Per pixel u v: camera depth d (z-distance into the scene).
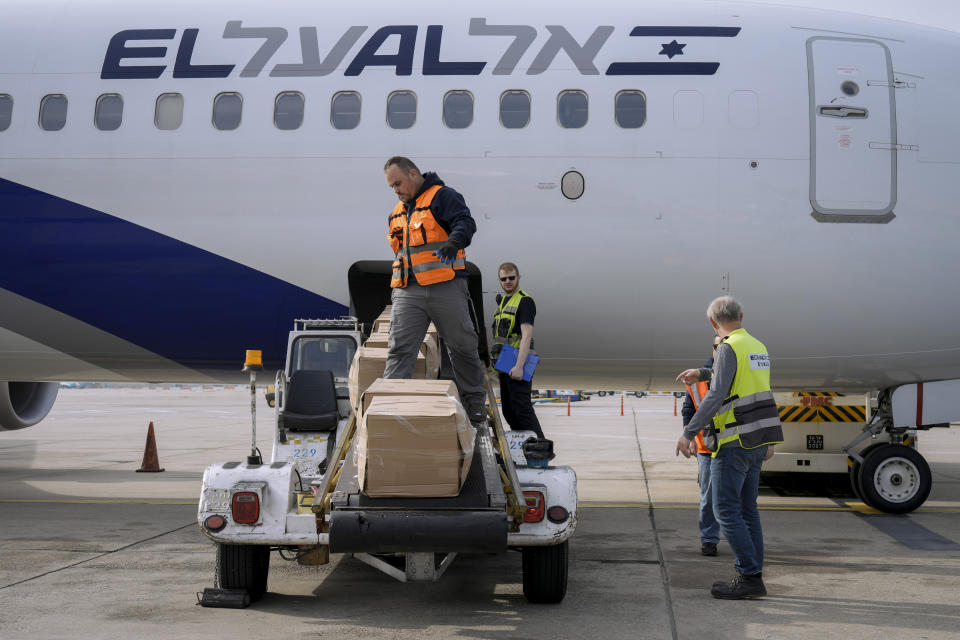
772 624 4.57
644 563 6.14
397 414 4.21
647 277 7.89
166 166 8.05
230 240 7.98
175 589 5.35
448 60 8.05
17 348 8.72
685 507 8.98
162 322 8.27
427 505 4.33
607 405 43.88
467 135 7.91
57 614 4.75
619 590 5.34
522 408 6.97
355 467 4.73
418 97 7.99
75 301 8.23
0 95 8.27
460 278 4.96
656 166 7.85
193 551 6.59
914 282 7.92
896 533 7.38
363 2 8.39
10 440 19.50
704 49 8.09
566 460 14.28
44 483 11.38
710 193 7.82
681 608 4.91
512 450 5.81
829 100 7.98
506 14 8.25
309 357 7.39
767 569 5.94
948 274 7.94
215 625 4.55
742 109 7.93
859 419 9.93
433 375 5.71
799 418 10.02
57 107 8.23
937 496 10.06
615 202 7.84
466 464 4.47
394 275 5.00
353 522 4.27
